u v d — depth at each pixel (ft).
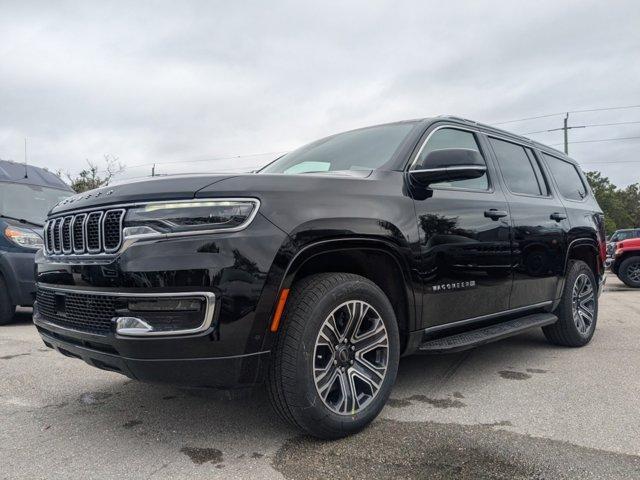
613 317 22.88
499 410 10.18
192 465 7.80
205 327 7.38
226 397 7.92
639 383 12.10
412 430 9.10
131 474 7.53
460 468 7.64
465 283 11.09
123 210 7.88
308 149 13.24
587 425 9.37
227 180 8.06
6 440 8.82
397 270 9.76
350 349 8.91
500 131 14.60
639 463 7.83
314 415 8.17
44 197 24.44
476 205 11.69
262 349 7.82
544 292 14.33
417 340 10.25
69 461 7.98
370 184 9.59
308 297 8.28
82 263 8.27
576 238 15.80
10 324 21.20
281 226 7.95
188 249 7.46
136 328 7.43
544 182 15.69
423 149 11.20
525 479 7.31
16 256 20.36
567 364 13.94
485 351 15.55
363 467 7.67
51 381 12.32
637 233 60.39
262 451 8.27
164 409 10.27
